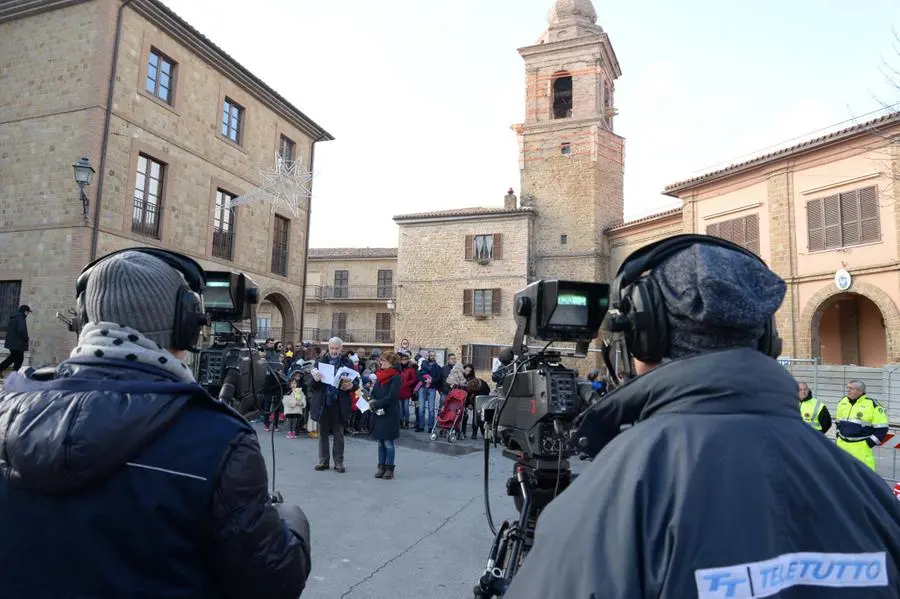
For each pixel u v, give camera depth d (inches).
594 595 34.2
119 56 576.1
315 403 323.0
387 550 196.1
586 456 54.9
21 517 46.1
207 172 681.0
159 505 46.0
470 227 1243.8
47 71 578.6
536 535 41.2
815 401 313.1
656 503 36.5
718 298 40.9
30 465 43.9
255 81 741.3
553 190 1224.2
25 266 559.5
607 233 1189.7
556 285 132.1
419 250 1277.1
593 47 1226.0
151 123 609.6
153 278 55.5
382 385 311.9
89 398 46.4
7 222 573.6
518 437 141.4
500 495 280.1
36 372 57.2
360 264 1626.5
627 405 46.2
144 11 596.4
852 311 804.0
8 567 45.8
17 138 581.0
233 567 48.9
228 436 50.1
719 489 35.9
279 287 807.1
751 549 34.2
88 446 43.6
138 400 47.2
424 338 1241.4
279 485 282.7
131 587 45.3
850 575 35.8
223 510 48.1
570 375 132.7
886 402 589.3
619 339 61.2
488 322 1198.9
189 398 50.5
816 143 735.7
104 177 558.3
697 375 40.9
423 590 164.2
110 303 53.9
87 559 45.0
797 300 760.3
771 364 42.3
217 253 702.5
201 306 61.0
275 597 51.5
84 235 540.1
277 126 805.2
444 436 490.9
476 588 121.1
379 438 307.0
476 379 510.9
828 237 731.4
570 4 1290.6
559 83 1290.6
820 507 37.0
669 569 33.7
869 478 41.8
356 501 258.5
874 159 660.1
